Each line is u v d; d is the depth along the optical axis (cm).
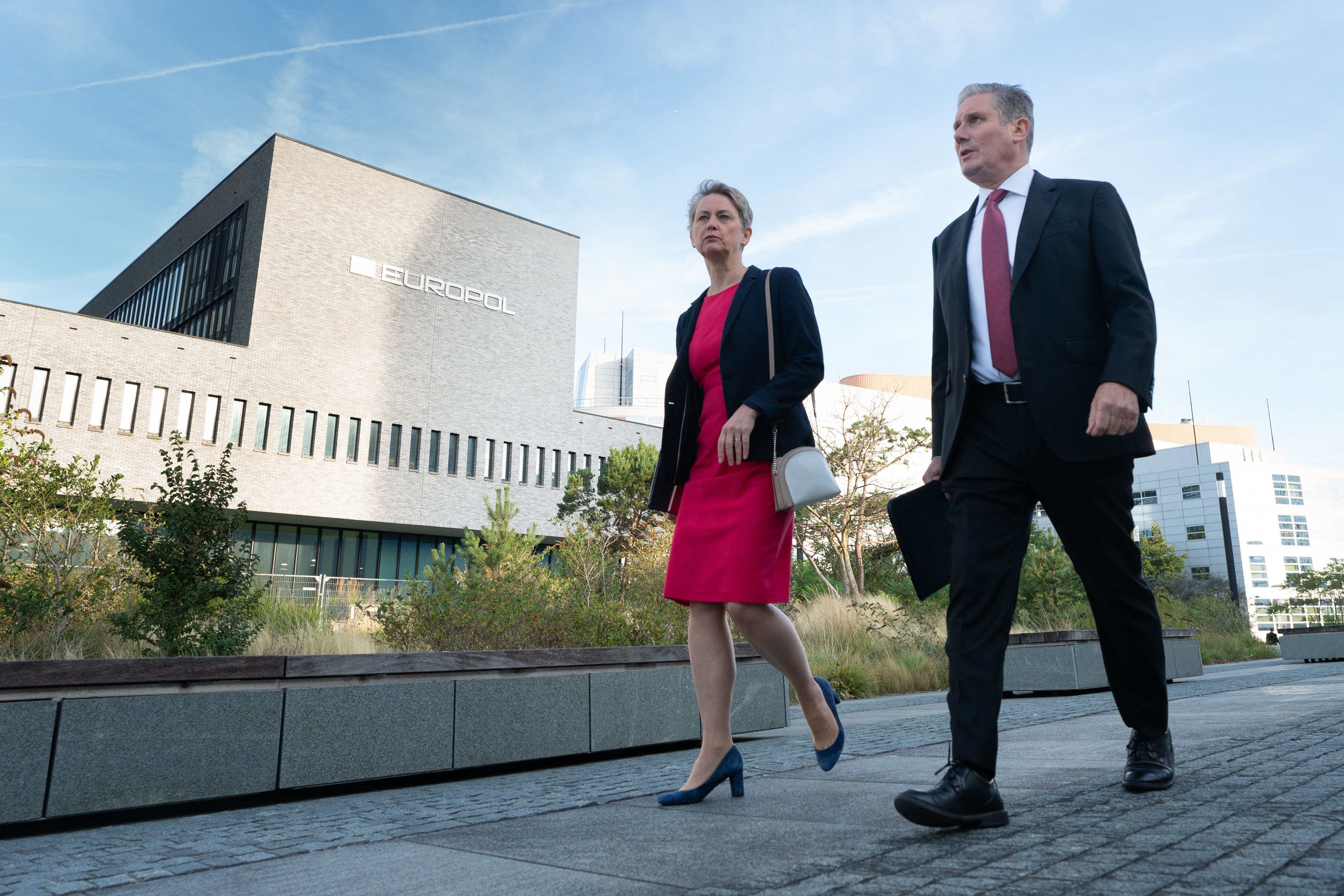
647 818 224
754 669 499
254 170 3102
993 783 178
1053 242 204
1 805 257
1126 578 205
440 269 3353
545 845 196
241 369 2808
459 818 256
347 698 339
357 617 973
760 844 176
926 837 168
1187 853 138
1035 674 833
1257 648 1991
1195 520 7981
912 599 1440
